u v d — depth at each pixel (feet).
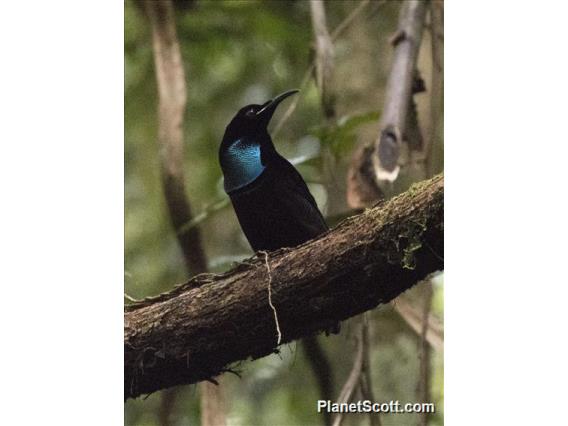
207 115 44.96
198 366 25.30
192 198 43.47
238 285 24.48
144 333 25.23
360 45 40.98
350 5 41.57
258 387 41.16
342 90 40.63
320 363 31.78
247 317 24.35
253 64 45.11
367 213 23.36
